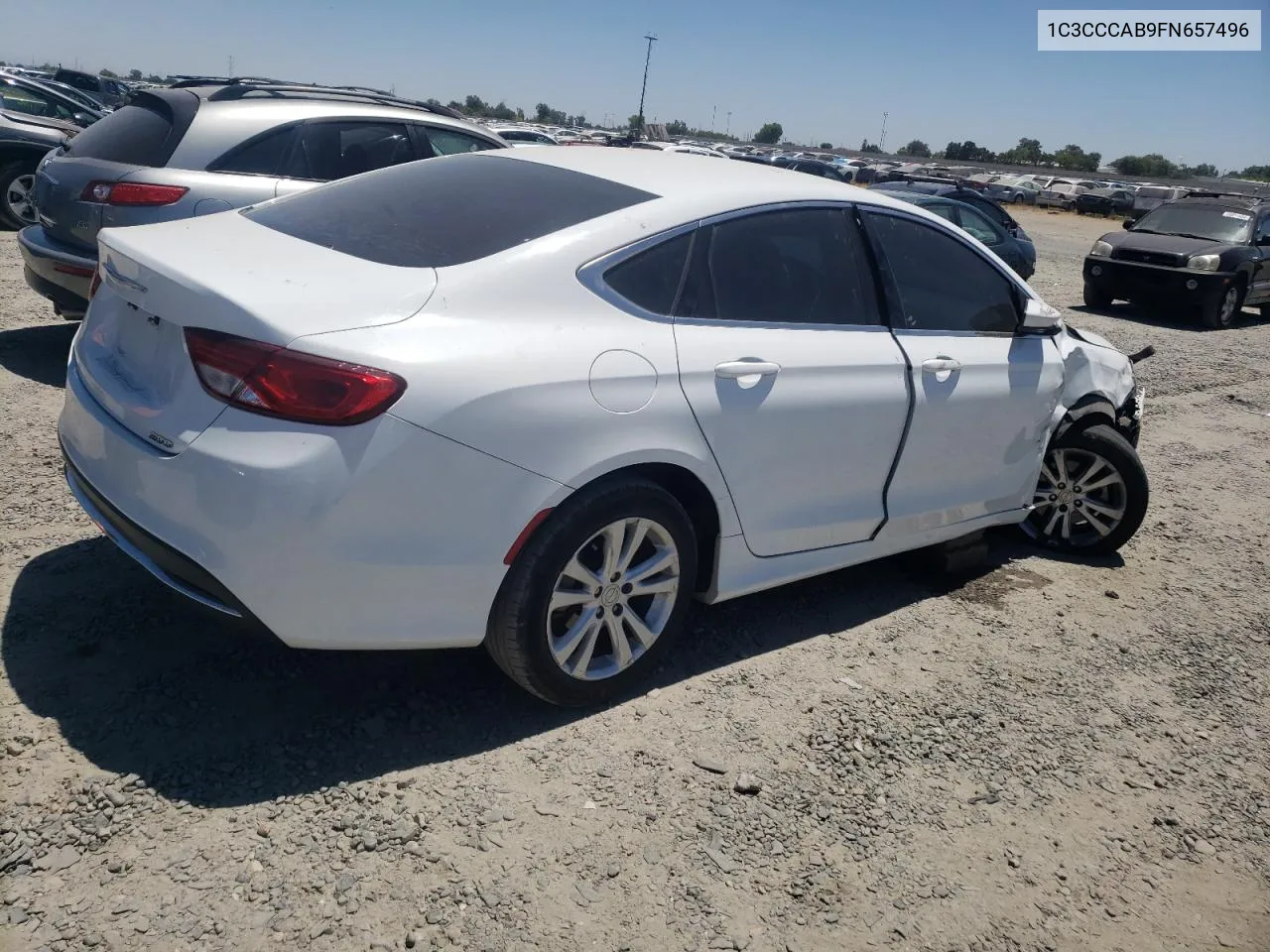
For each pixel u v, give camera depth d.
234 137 5.93
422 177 3.70
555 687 3.10
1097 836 3.02
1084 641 4.23
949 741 3.37
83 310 5.89
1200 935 2.69
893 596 4.43
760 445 3.40
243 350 2.59
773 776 3.04
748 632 3.91
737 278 3.45
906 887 2.69
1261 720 3.80
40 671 3.04
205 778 2.70
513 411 2.77
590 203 3.31
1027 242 14.23
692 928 2.44
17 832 2.43
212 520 2.59
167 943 2.20
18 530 3.91
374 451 2.60
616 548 3.10
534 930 2.37
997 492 4.52
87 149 5.90
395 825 2.63
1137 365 10.64
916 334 4.02
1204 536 5.72
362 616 2.71
